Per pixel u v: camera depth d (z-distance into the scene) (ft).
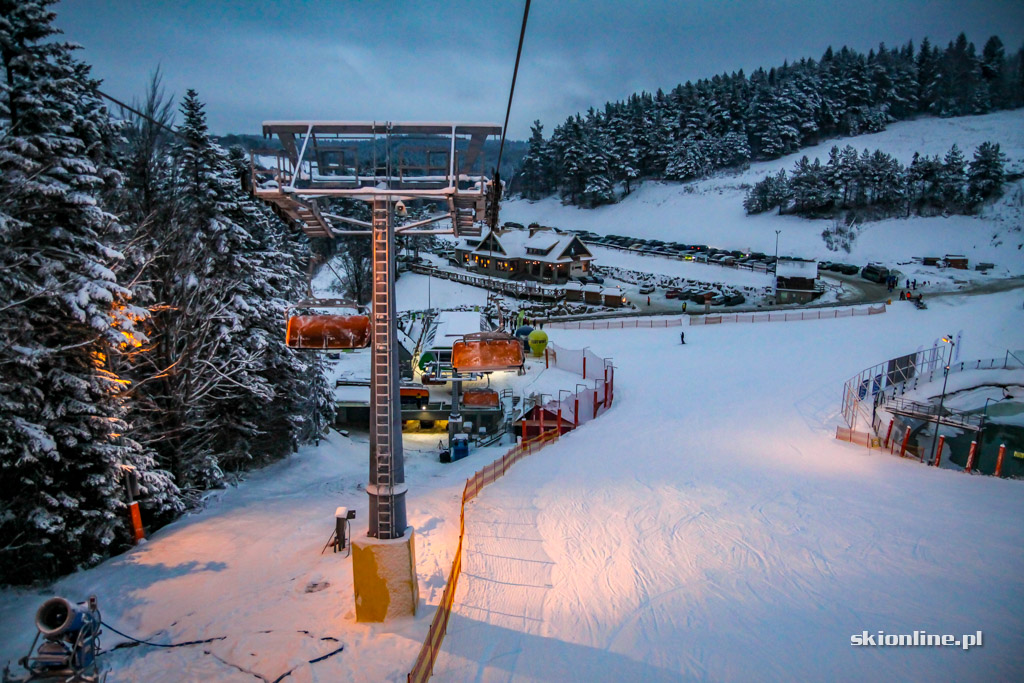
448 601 42.50
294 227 39.29
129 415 67.36
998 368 125.90
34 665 33.94
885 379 124.06
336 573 46.78
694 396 138.51
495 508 66.85
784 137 538.06
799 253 365.81
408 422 141.38
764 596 46.57
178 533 57.57
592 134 544.62
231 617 40.83
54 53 52.34
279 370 94.32
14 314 50.60
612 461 92.38
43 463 50.70
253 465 93.91
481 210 40.22
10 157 49.70
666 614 43.52
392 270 38.34
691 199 479.00
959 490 74.64
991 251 329.31
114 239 65.26
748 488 75.97
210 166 84.69
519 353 44.55
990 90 572.51
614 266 343.67
